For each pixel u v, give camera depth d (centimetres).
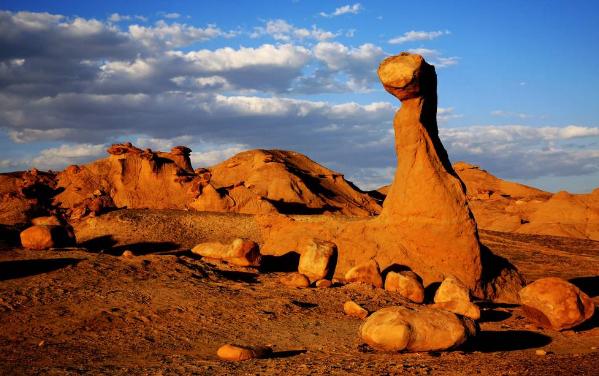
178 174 6356
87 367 1074
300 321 1539
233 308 1641
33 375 1017
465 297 1705
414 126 2197
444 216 2125
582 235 5584
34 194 5881
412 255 2158
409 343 1088
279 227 2817
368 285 2002
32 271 1920
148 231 4206
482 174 9781
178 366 1059
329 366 1005
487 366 970
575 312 1432
